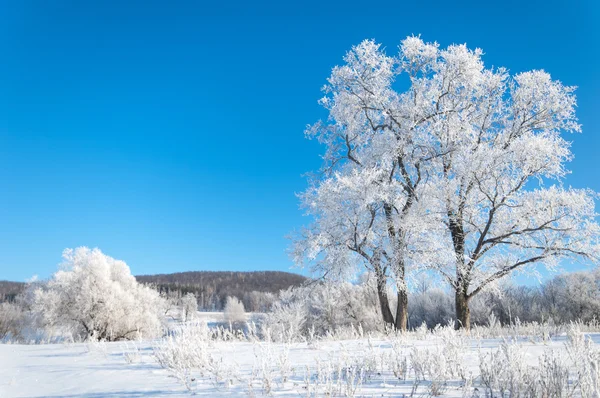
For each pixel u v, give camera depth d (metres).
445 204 18.28
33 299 39.41
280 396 4.30
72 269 39.44
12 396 5.21
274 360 6.30
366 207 17.31
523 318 34.31
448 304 36.28
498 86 20.17
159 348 7.98
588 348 5.14
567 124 19.09
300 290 19.09
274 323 23.03
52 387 5.69
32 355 10.70
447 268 17.75
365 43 19.80
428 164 19.09
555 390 3.78
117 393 4.95
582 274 38.34
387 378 5.29
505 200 18.27
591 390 3.62
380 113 20.25
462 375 5.21
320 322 30.47
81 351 10.66
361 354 7.46
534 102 19.61
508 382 4.23
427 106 19.36
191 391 4.78
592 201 17.62
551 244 17.62
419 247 17.16
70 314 38.19
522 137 18.44
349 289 30.98
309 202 18.25
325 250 17.58
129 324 38.03
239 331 11.00
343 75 19.84
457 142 19.45
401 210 18.14
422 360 5.63
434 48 19.59
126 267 44.34
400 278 16.98
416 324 38.22
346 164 19.94
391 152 18.47
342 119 20.14
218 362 6.39
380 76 20.02
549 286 40.22
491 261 18.47
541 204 17.77
